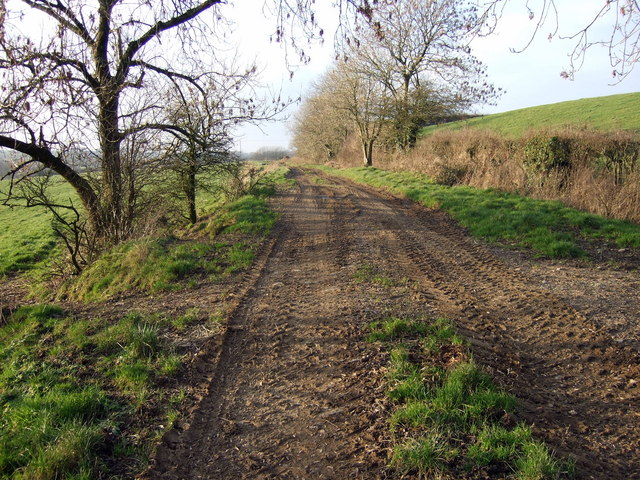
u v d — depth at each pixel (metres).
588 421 3.23
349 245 9.11
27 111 7.62
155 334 4.77
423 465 2.71
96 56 9.35
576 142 12.69
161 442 3.13
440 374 3.67
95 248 9.61
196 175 12.71
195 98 11.21
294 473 2.83
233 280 7.13
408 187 16.61
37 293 8.69
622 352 4.21
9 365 4.52
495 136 17.45
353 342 4.54
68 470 2.76
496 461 2.71
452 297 5.89
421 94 25.50
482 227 9.80
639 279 6.48
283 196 16.73
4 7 6.96
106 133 9.48
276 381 3.99
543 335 4.71
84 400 3.44
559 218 10.02
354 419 3.31
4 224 19.67
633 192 10.11
